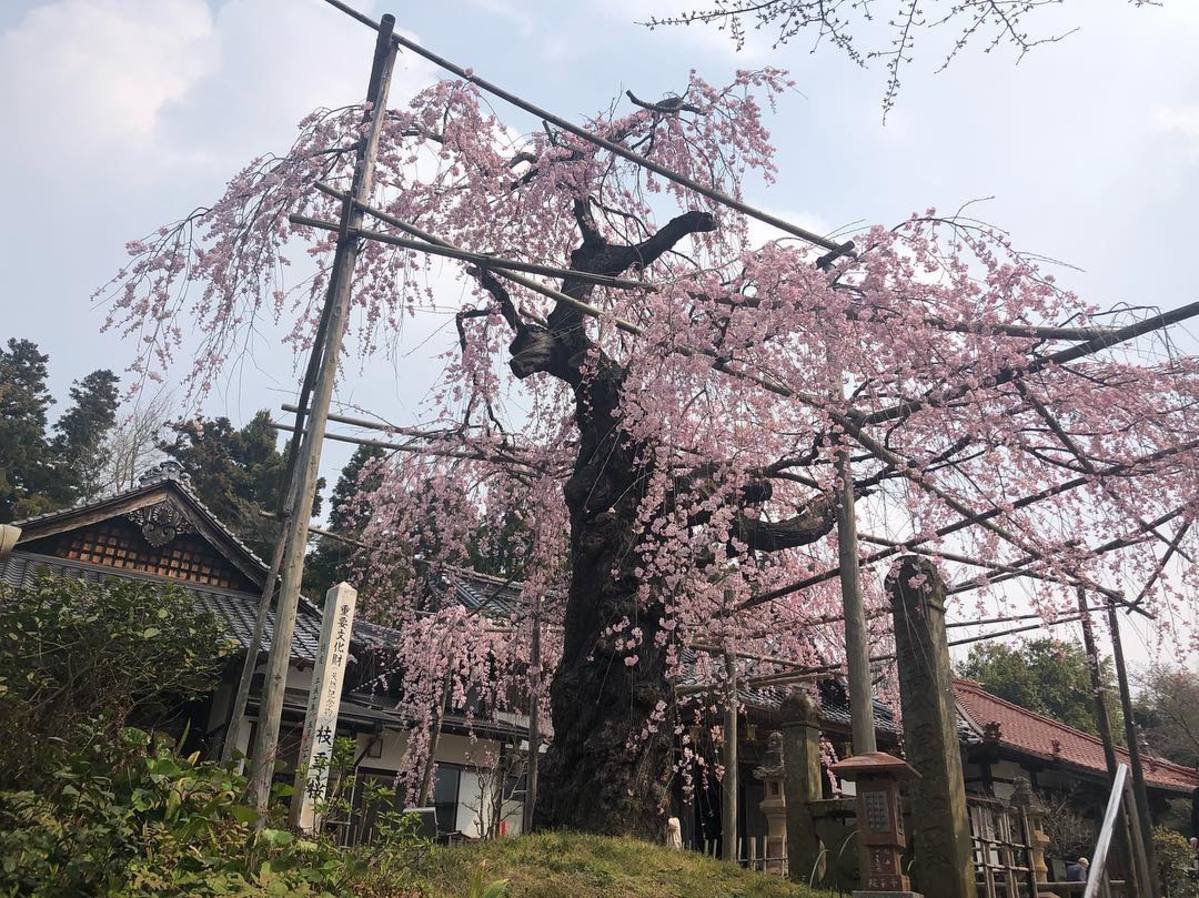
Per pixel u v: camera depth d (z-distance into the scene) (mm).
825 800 6789
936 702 6277
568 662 8078
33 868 3395
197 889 3668
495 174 9727
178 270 8180
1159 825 19016
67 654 6879
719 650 10836
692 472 8320
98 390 30453
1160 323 6684
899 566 6816
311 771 6129
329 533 11172
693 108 9812
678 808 13773
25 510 24109
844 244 7824
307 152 9031
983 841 7043
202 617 8211
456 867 5664
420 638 11656
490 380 10391
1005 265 7398
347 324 7309
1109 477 7629
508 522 11969
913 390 7832
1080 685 24531
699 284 8008
